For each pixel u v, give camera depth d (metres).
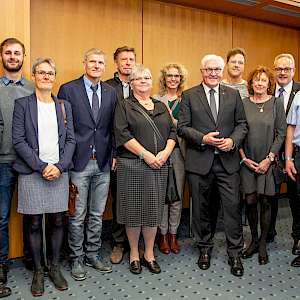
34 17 3.57
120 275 2.89
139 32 4.21
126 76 3.32
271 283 2.78
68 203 2.76
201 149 2.97
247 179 3.11
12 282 2.76
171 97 3.44
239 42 5.01
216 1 4.31
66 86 2.88
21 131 2.58
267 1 4.30
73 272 2.83
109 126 2.94
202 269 3.01
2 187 2.75
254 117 3.09
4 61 2.75
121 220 2.86
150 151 2.80
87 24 3.88
